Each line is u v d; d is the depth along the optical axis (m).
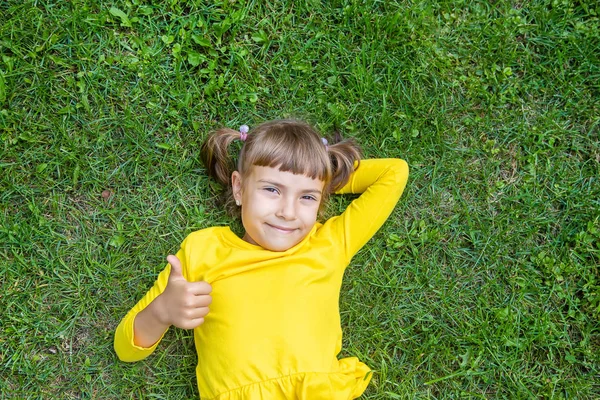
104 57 2.51
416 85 2.67
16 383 2.39
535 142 2.71
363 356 2.50
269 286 2.17
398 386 2.50
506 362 2.55
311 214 2.16
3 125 2.44
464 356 2.54
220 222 2.53
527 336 2.58
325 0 2.66
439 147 2.66
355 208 2.37
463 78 2.69
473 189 2.68
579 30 2.75
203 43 2.54
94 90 2.49
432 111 2.67
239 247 2.25
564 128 2.72
